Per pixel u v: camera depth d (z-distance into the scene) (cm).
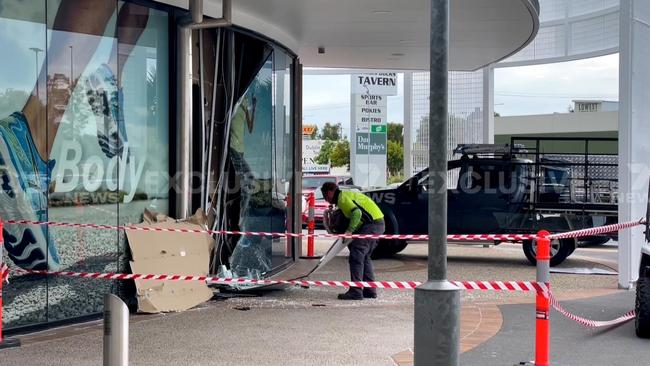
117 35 920
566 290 1162
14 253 800
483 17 1252
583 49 2070
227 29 1141
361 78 2123
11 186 794
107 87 907
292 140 1441
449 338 533
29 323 817
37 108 820
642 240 1180
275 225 1329
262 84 1265
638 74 1167
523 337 813
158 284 926
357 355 720
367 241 1040
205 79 1080
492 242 1548
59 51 844
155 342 766
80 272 870
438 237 539
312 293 1091
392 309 962
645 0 1176
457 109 2266
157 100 991
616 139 1420
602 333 845
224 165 1131
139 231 932
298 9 1171
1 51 780
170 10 1007
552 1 2095
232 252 1150
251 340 780
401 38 1455
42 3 822
